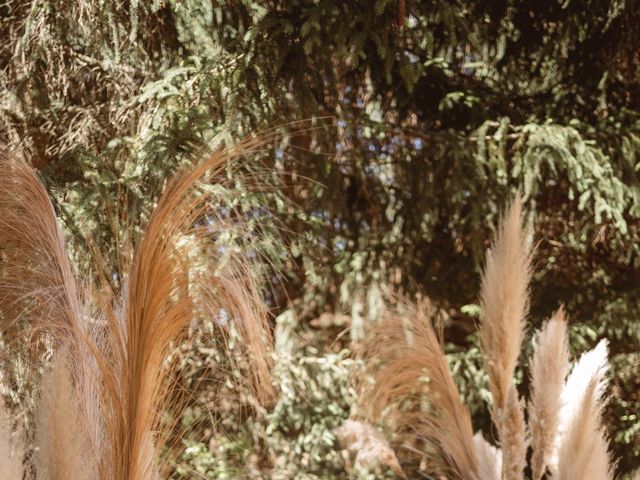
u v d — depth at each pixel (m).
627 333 3.51
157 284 1.19
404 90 3.49
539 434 1.83
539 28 3.65
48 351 1.38
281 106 3.08
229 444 2.99
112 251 1.55
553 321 1.86
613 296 3.56
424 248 3.61
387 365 2.08
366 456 2.01
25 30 3.15
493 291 1.83
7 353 1.42
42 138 3.30
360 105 3.65
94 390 1.20
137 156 2.75
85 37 3.17
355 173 3.49
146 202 2.51
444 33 3.32
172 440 1.61
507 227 1.85
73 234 2.43
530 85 3.78
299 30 2.93
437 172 3.36
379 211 3.55
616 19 3.51
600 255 3.75
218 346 1.98
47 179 2.65
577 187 3.12
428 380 2.02
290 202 3.11
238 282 1.31
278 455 3.17
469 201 3.26
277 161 3.02
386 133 3.37
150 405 1.21
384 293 3.46
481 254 3.17
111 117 3.27
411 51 3.43
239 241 2.23
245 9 3.17
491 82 3.79
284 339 3.33
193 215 1.28
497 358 1.83
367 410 2.12
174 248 1.21
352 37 2.83
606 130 3.29
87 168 2.68
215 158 1.39
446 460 2.11
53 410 1.09
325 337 3.49
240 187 2.29
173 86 2.98
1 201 1.33
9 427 1.11
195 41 3.21
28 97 3.16
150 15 3.31
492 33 3.71
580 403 1.79
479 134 3.25
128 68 3.26
